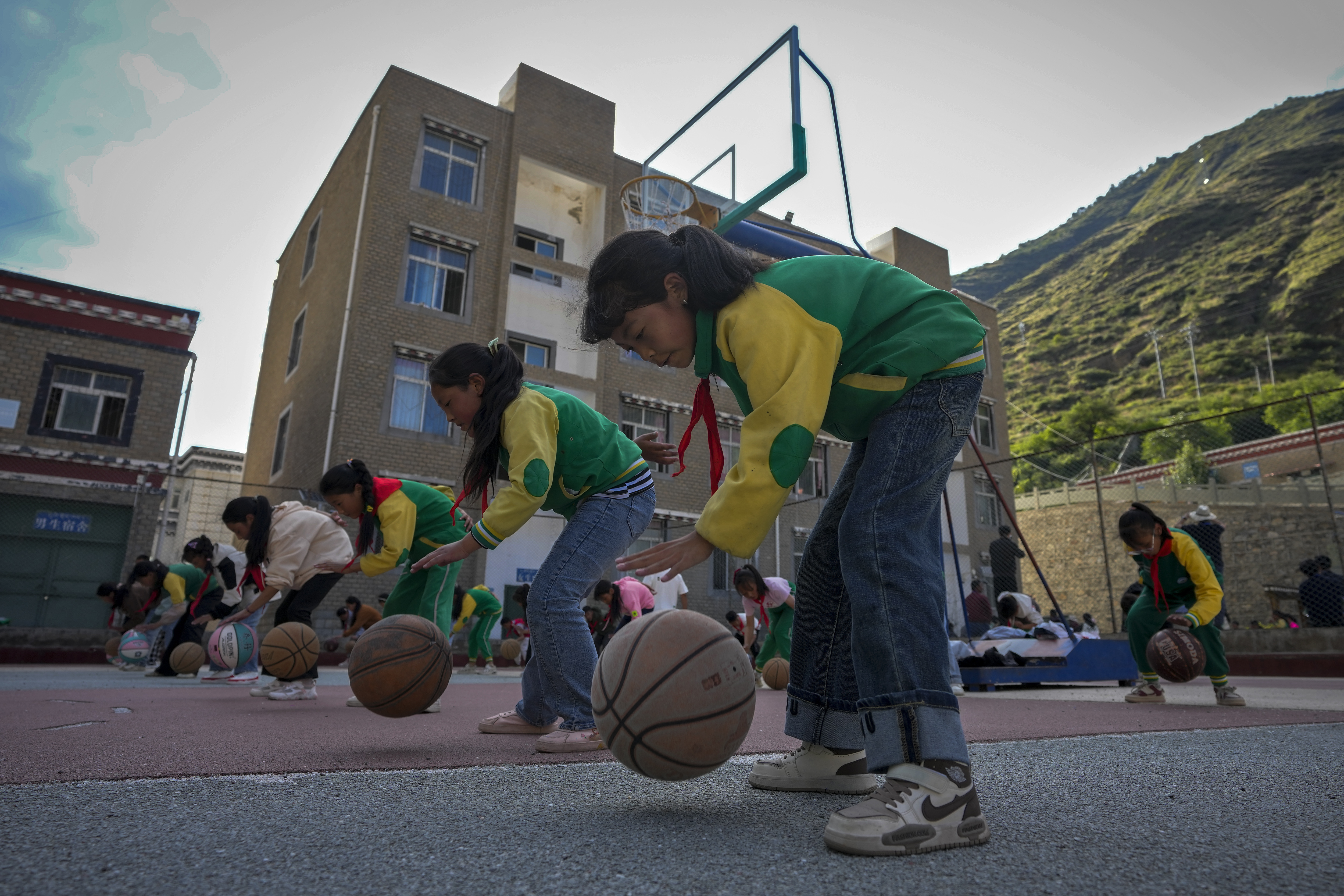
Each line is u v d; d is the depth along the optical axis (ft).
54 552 47.73
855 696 6.14
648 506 9.82
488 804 5.55
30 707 12.88
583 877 3.76
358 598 45.80
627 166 65.10
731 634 5.45
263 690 16.75
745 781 6.66
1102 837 4.65
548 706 10.00
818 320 5.24
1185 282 391.04
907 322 5.44
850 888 3.59
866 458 5.30
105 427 50.90
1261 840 4.56
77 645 43.78
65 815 5.00
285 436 62.34
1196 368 323.57
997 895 3.50
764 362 5.08
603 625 30.19
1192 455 112.27
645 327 5.81
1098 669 27.40
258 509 16.51
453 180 56.75
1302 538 75.56
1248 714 14.17
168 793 5.77
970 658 25.82
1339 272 319.47
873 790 6.11
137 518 49.60
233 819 4.96
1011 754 8.50
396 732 10.11
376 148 53.83
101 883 3.62
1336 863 4.04
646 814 5.25
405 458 50.44
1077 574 88.79
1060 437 206.18
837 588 6.30
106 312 51.96
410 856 4.12
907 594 4.86
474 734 9.93
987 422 81.56
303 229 69.46
